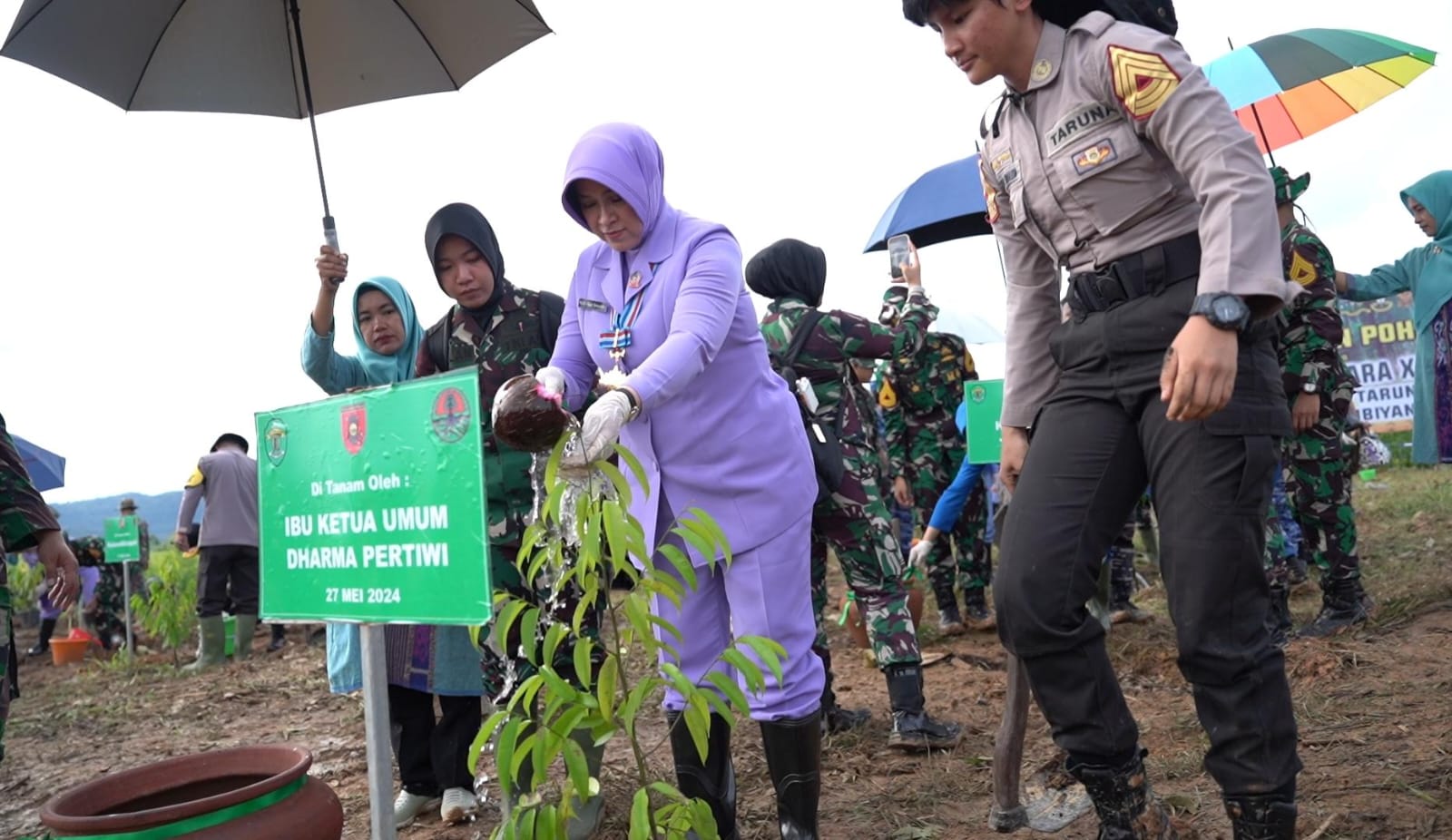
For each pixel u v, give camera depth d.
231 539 8.61
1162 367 1.98
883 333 3.88
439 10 3.60
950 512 5.03
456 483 1.77
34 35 3.35
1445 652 4.16
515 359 3.18
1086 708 2.05
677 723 2.45
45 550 2.80
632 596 1.70
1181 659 1.97
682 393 2.38
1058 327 2.23
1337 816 2.62
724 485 2.39
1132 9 2.05
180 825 1.96
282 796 2.13
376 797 1.96
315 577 2.09
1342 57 4.62
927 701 4.48
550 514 1.75
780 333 3.83
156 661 9.40
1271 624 4.67
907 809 3.12
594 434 1.79
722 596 2.51
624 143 2.30
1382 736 3.22
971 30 2.04
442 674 3.30
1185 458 1.93
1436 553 6.58
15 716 6.87
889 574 3.84
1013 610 2.06
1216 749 1.95
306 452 2.11
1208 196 1.80
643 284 2.40
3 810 4.49
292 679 7.13
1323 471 4.76
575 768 1.61
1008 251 2.39
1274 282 1.73
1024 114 2.11
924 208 5.20
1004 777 2.57
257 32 3.56
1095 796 2.11
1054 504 2.07
